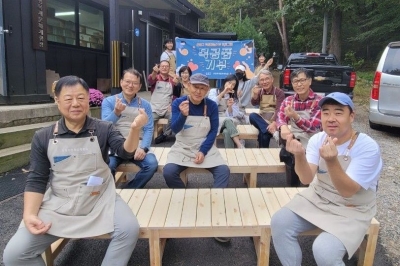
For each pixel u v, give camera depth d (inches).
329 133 78.5
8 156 162.6
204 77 122.7
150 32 477.7
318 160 84.0
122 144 82.6
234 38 676.7
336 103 76.0
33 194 79.4
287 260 81.6
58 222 78.0
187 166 125.9
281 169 139.4
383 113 240.4
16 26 212.2
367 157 75.4
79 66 327.3
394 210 130.3
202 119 127.3
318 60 363.3
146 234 87.4
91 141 80.9
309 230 83.3
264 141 187.0
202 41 335.6
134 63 428.1
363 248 90.7
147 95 382.3
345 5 485.7
